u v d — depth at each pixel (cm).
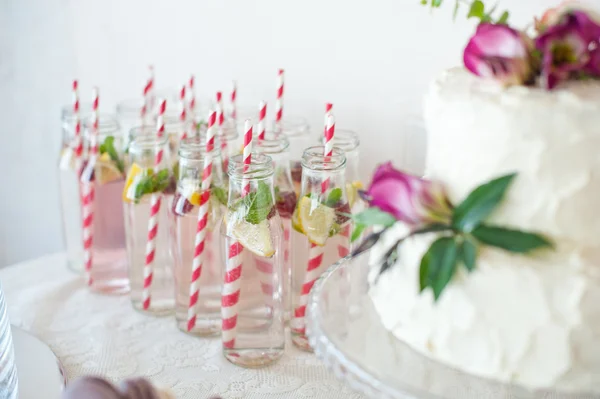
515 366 55
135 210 82
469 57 60
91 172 86
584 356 55
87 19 106
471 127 56
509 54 58
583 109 55
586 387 55
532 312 54
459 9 80
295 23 91
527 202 56
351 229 75
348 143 78
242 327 75
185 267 79
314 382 73
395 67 86
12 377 68
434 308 58
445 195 58
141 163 81
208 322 80
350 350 59
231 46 97
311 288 72
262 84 96
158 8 100
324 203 73
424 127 86
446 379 56
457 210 56
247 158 71
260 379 73
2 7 110
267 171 72
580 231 56
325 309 64
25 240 123
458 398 55
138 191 81
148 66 101
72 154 90
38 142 116
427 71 84
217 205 78
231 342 75
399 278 61
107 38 106
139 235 83
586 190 55
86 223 87
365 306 65
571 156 55
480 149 56
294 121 87
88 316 84
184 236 78
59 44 109
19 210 121
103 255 88
